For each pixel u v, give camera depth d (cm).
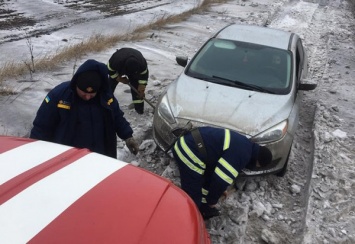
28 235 156
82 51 881
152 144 499
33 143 237
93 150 310
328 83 854
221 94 475
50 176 193
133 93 578
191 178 339
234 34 596
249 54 551
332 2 2075
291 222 407
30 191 179
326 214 411
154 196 203
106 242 162
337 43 1248
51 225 163
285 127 445
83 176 200
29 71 732
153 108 575
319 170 484
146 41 1061
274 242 369
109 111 304
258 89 497
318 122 623
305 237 370
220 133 334
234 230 372
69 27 1185
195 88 487
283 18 1622
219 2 1817
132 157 480
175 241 179
